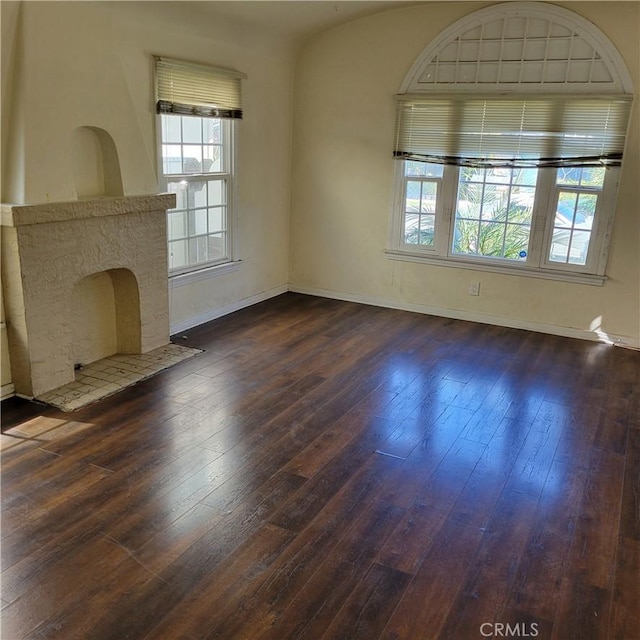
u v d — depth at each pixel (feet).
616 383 13.79
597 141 15.72
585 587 7.36
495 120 16.69
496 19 16.05
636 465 10.28
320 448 10.57
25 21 10.49
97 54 12.01
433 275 18.72
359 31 17.88
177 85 14.65
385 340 16.43
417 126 17.75
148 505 8.76
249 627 6.61
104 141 12.78
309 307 19.42
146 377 13.28
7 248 11.07
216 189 17.19
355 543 8.08
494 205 17.48
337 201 19.66
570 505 9.10
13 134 10.92
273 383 13.30
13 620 6.62
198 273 16.75
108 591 7.08
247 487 9.32
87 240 12.34
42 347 11.93
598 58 15.29
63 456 10.00
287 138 19.69
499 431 11.39
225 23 15.39
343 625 6.68
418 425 11.55
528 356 15.47
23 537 7.98
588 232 16.44
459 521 8.64
